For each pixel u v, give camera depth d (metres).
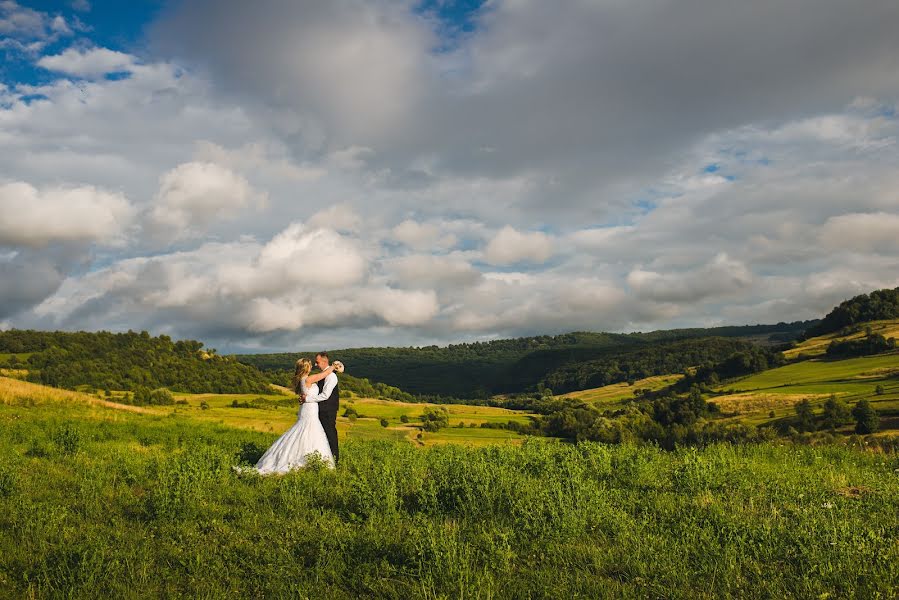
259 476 9.93
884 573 4.98
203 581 5.25
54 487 8.94
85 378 160.12
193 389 170.62
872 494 7.96
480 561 5.62
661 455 12.11
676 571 5.24
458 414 155.62
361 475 8.88
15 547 5.96
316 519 7.21
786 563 5.46
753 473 9.48
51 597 4.86
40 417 21.52
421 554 5.43
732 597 4.84
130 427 19.62
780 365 185.00
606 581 5.13
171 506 7.41
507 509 7.29
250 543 6.29
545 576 5.23
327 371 11.70
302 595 4.87
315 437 11.30
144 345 195.75
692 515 6.85
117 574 5.29
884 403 102.25
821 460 12.07
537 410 183.00
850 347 176.00
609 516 6.75
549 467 9.61
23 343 179.00
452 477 8.38
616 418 108.00
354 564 5.64
